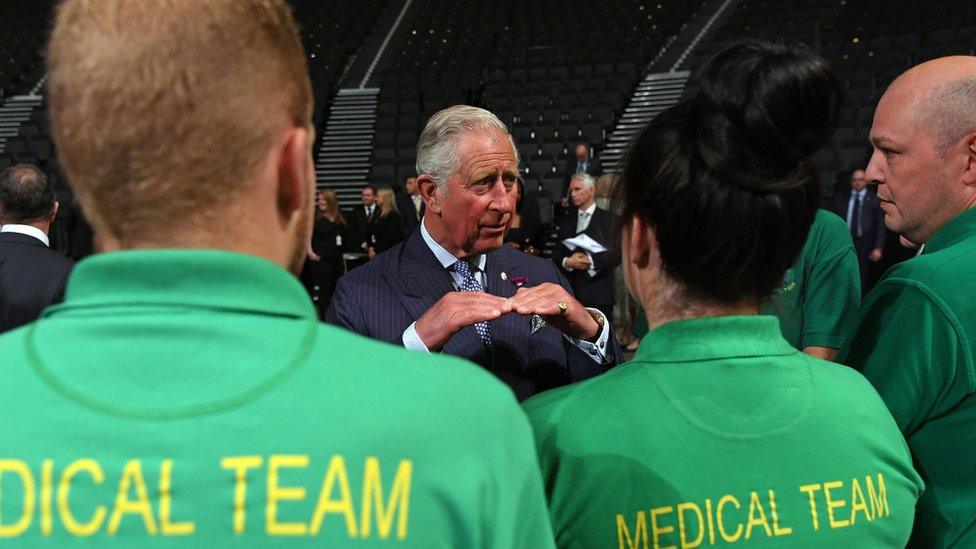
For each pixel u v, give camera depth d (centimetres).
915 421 114
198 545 55
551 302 153
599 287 586
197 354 57
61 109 59
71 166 59
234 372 57
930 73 123
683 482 83
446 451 59
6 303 265
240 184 59
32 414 56
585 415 87
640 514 83
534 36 1587
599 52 1481
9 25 1684
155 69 57
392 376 61
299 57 65
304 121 65
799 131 82
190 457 55
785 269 88
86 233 799
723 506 83
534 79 1422
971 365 109
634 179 89
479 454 61
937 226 126
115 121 57
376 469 57
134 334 57
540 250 1002
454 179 169
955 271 112
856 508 86
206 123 57
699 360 86
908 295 114
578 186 669
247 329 59
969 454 111
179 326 57
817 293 222
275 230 63
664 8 1598
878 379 115
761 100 80
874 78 1140
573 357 177
